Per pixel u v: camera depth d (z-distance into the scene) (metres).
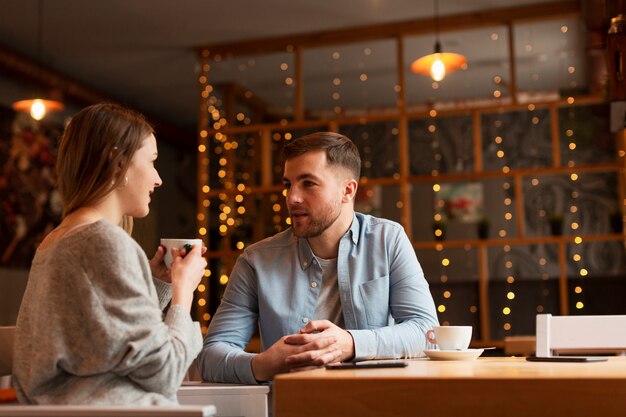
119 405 1.32
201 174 6.60
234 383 1.91
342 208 2.14
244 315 2.17
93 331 1.31
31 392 1.35
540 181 6.85
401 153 6.17
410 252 2.19
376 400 1.09
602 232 6.72
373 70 6.79
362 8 6.02
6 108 6.78
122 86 7.83
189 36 6.54
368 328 2.10
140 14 6.07
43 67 6.87
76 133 1.50
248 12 6.07
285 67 6.77
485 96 7.00
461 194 6.81
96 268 1.33
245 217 6.60
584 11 4.92
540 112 6.76
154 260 1.61
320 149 2.10
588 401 1.05
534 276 6.81
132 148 1.51
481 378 1.08
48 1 5.81
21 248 6.86
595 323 2.01
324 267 2.16
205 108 6.70
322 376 1.13
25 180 6.95
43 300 1.34
